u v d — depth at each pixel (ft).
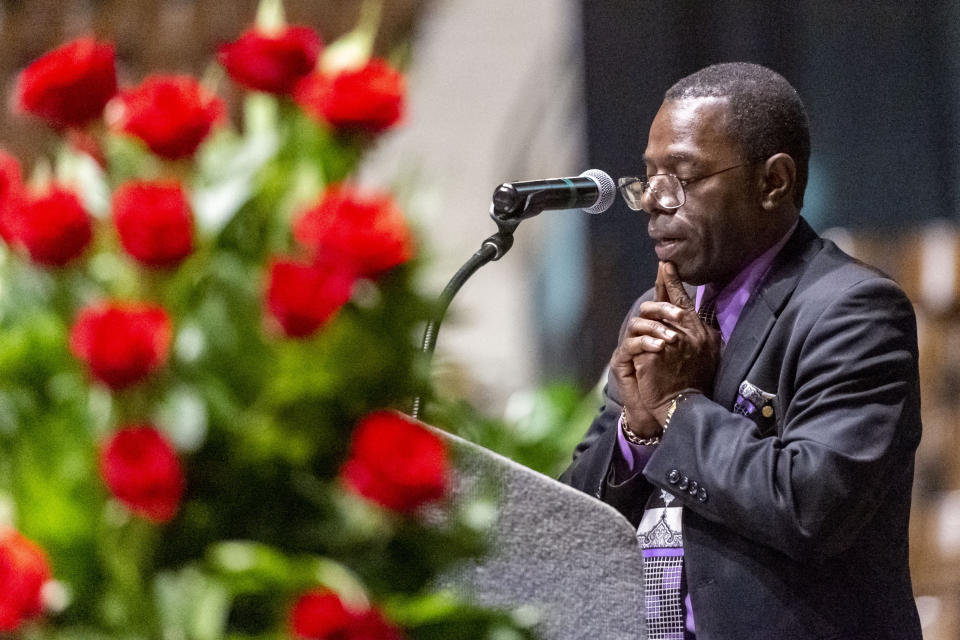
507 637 12.83
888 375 21.31
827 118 67.97
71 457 12.03
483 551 13.43
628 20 64.69
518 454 38.50
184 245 12.05
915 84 67.72
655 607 21.79
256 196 12.91
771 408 21.99
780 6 65.82
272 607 12.00
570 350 62.49
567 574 15.52
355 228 12.09
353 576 12.39
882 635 20.90
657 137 23.29
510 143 62.08
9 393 12.30
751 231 22.94
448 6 61.77
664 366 22.25
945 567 50.29
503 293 63.10
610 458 23.20
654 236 23.34
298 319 11.78
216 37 44.21
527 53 62.90
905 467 21.80
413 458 11.80
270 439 12.12
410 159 14.49
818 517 20.01
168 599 11.69
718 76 23.49
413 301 12.76
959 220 67.56
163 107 12.78
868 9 67.46
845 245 53.93
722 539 21.09
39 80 13.00
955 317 51.88
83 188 13.10
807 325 21.95
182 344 12.19
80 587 11.89
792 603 20.53
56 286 12.49
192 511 12.07
